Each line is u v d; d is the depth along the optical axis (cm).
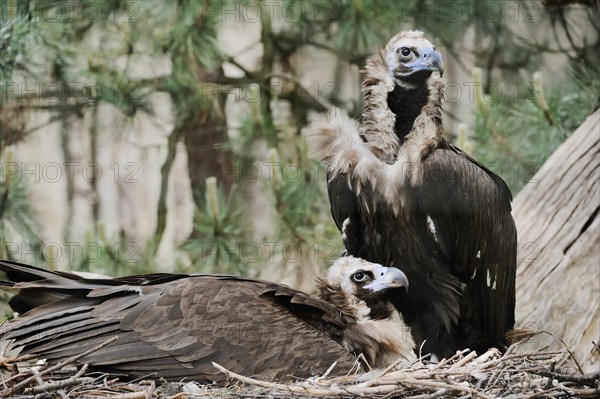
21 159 1761
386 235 994
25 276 912
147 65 1546
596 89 1393
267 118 1498
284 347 884
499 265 1009
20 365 944
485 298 1009
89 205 1838
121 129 1606
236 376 796
